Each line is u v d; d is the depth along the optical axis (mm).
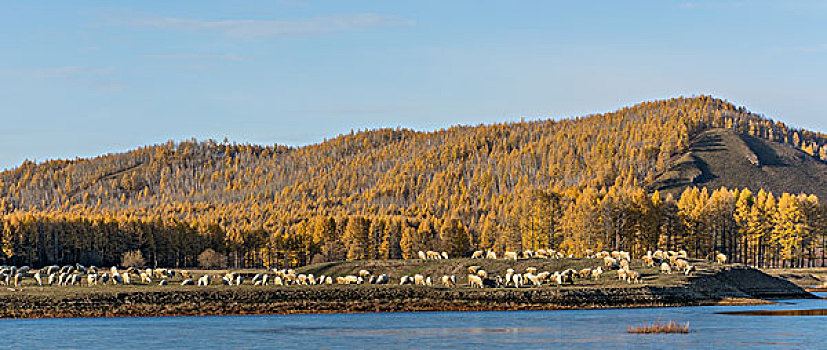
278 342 80188
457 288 117312
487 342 79875
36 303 103188
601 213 192625
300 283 132250
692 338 82188
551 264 140250
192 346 77688
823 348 75375
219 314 105125
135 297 105812
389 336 84312
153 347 77000
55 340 81312
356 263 154000
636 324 94062
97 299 104688
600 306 113188
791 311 109062
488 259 148375
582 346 77250
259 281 129875
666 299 117375
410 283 126438
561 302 113000
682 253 156250
